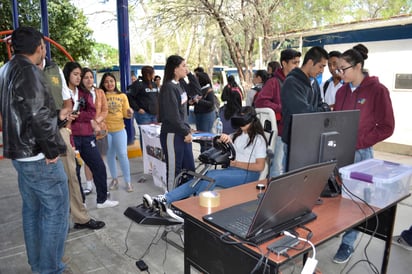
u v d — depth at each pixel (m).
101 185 3.56
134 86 4.98
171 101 3.13
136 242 2.90
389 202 1.85
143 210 2.32
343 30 6.49
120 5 5.99
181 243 2.86
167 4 6.75
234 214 1.60
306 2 7.57
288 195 1.35
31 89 1.84
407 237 2.80
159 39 7.54
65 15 12.07
